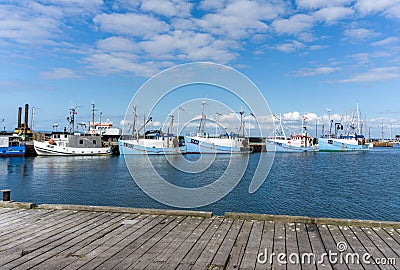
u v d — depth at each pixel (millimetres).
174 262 6008
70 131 72312
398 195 24734
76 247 6781
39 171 38656
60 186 27594
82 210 9953
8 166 44344
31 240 7211
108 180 31203
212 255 6348
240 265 5914
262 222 8586
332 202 22000
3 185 28156
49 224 8461
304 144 91188
